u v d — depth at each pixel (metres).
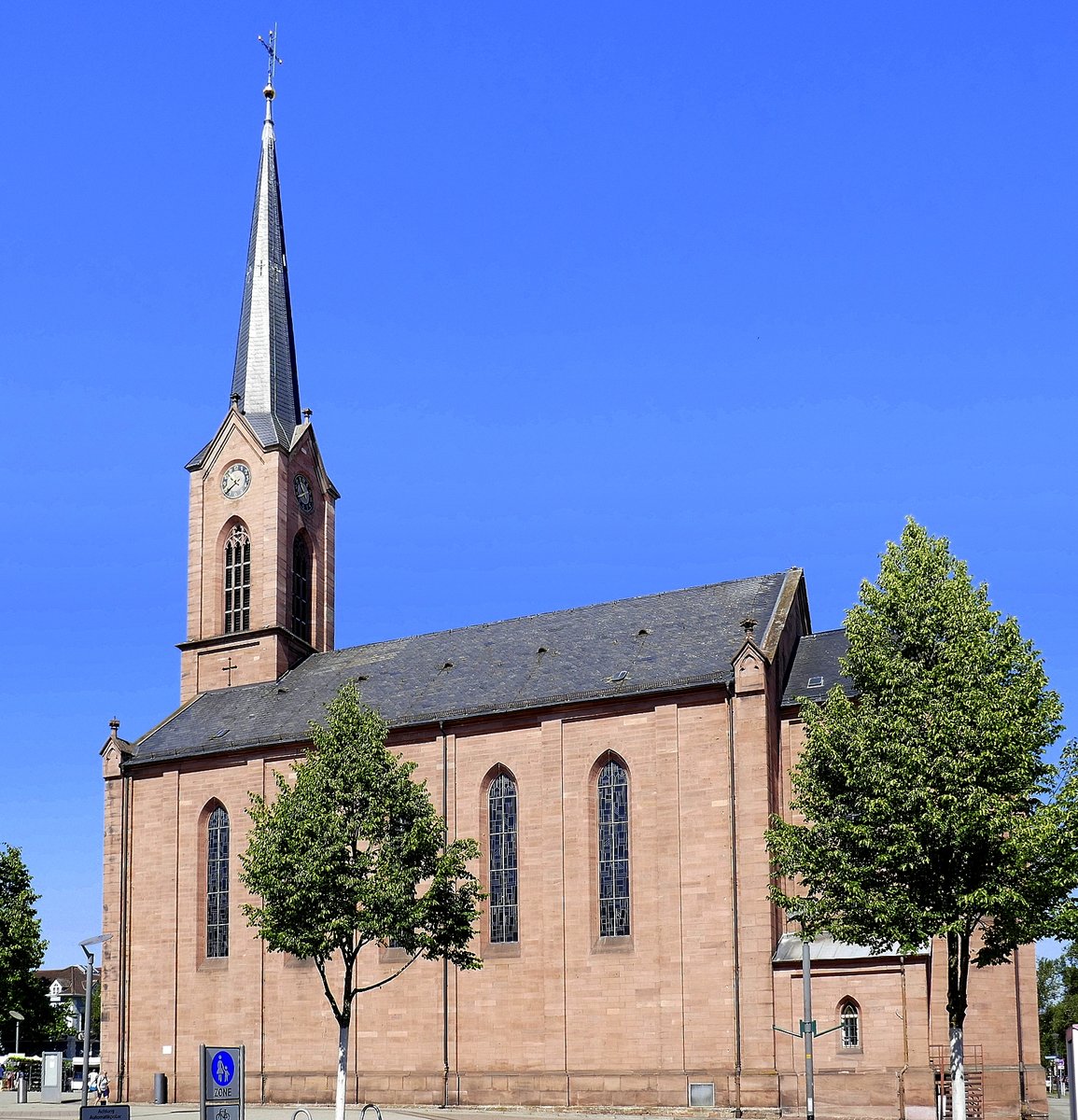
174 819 81.56
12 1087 97.50
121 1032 80.12
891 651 49.62
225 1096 42.47
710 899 64.88
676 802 66.75
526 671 76.19
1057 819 45.94
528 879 69.88
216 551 93.06
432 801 73.44
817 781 50.34
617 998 65.94
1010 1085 59.62
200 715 87.50
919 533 51.00
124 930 81.69
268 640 89.44
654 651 73.06
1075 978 135.88
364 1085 71.38
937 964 59.66
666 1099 63.38
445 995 70.25
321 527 95.12
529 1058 67.69
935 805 45.88
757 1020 62.41
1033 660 48.25
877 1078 58.75
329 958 56.81
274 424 94.50
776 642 69.12
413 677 81.25
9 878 82.06
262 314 98.00
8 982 79.94
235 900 78.31
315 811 56.50
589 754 69.50
